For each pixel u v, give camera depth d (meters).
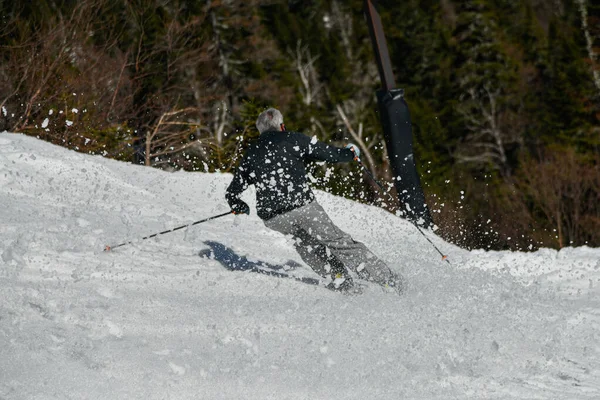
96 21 48.62
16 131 41.41
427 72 92.19
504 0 101.50
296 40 88.50
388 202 24.92
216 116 62.59
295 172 11.57
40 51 44.41
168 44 53.25
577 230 65.00
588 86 87.19
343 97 82.81
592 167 72.62
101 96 46.69
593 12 90.19
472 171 82.19
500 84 89.25
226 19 70.12
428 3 96.50
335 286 12.17
